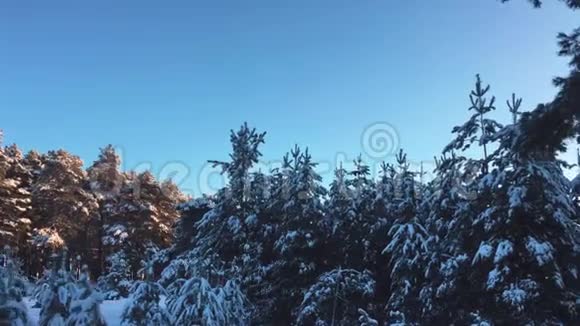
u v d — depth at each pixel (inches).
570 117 292.2
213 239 804.6
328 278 665.0
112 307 860.0
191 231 1015.6
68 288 357.4
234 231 786.8
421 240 616.7
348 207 767.7
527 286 447.2
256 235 801.6
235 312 556.7
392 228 665.6
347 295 684.1
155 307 436.8
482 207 518.9
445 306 552.1
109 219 2257.6
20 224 1895.9
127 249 2003.0
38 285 410.3
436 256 576.4
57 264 385.7
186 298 492.7
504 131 498.6
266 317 722.2
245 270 753.0
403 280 619.2
